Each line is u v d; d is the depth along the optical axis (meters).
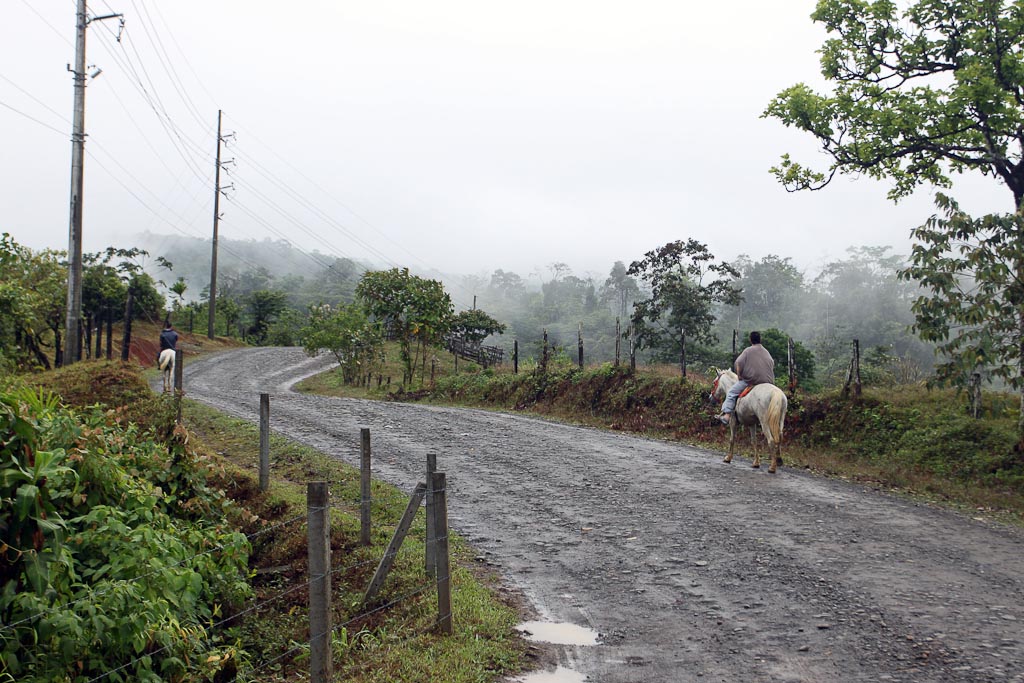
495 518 11.52
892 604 7.94
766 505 12.12
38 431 6.44
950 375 15.10
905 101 17.91
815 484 13.67
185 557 7.01
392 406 24.12
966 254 14.83
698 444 18.12
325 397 26.42
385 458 15.59
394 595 8.20
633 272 41.12
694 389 20.31
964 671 6.36
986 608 7.81
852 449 15.94
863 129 18.48
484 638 7.04
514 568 9.32
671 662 6.69
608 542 10.34
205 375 34.28
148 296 48.47
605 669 6.54
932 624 7.40
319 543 5.43
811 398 17.77
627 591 8.53
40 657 5.45
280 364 41.47
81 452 7.02
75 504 6.78
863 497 12.75
